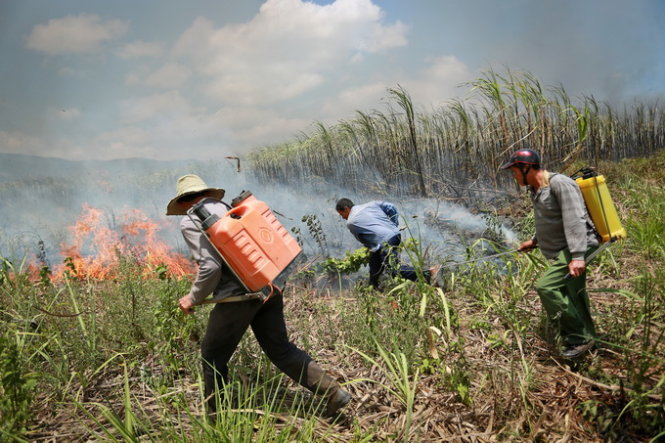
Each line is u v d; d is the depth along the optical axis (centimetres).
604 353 343
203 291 279
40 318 404
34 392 320
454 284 497
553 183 336
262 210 287
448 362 351
